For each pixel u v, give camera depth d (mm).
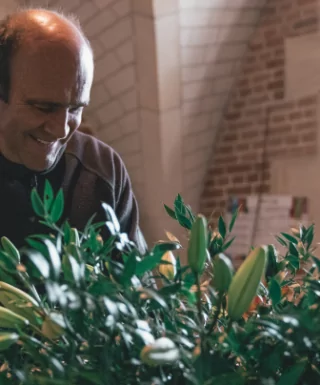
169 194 2371
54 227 454
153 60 2059
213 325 388
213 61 2244
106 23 2109
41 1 2166
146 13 1973
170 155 2287
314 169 2146
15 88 666
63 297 340
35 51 634
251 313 462
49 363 374
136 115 2238
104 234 665
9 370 414
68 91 650
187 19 2039
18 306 426
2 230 835
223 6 2113
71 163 931
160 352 327
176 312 429
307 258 533
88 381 371
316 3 2107
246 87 2373
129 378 379
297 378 357
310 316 359
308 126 2158
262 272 371
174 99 2182
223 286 376
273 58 2266
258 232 2289
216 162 2502
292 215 2207
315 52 2123
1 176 831
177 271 450
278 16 2236
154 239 2428
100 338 392
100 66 2232
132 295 393
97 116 2377
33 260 359
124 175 1036
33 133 711
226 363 363
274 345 380
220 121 2467
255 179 2352
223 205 2465
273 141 2285
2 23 693
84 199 926
